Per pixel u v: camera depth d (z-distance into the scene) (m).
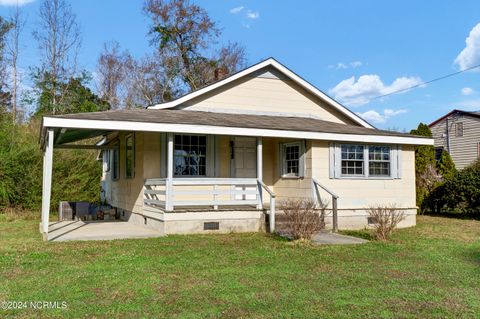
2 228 12.68
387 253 8.50
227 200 12.16
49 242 9.37
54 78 33.50
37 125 23.47
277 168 14.17
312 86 15.51
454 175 17.94
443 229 12.88
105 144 18.34
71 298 5.25
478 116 27.89
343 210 12.91
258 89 15.09
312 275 6.56
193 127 10.88
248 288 5.79
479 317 4.76
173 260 7.51
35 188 17.73
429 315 4.80
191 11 38.56
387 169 13.79
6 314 4.67
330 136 12.41
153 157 12.56
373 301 5.29
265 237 10.39
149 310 4.85
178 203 10.95
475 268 7.20
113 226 12.77
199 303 5.12
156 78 39.41
